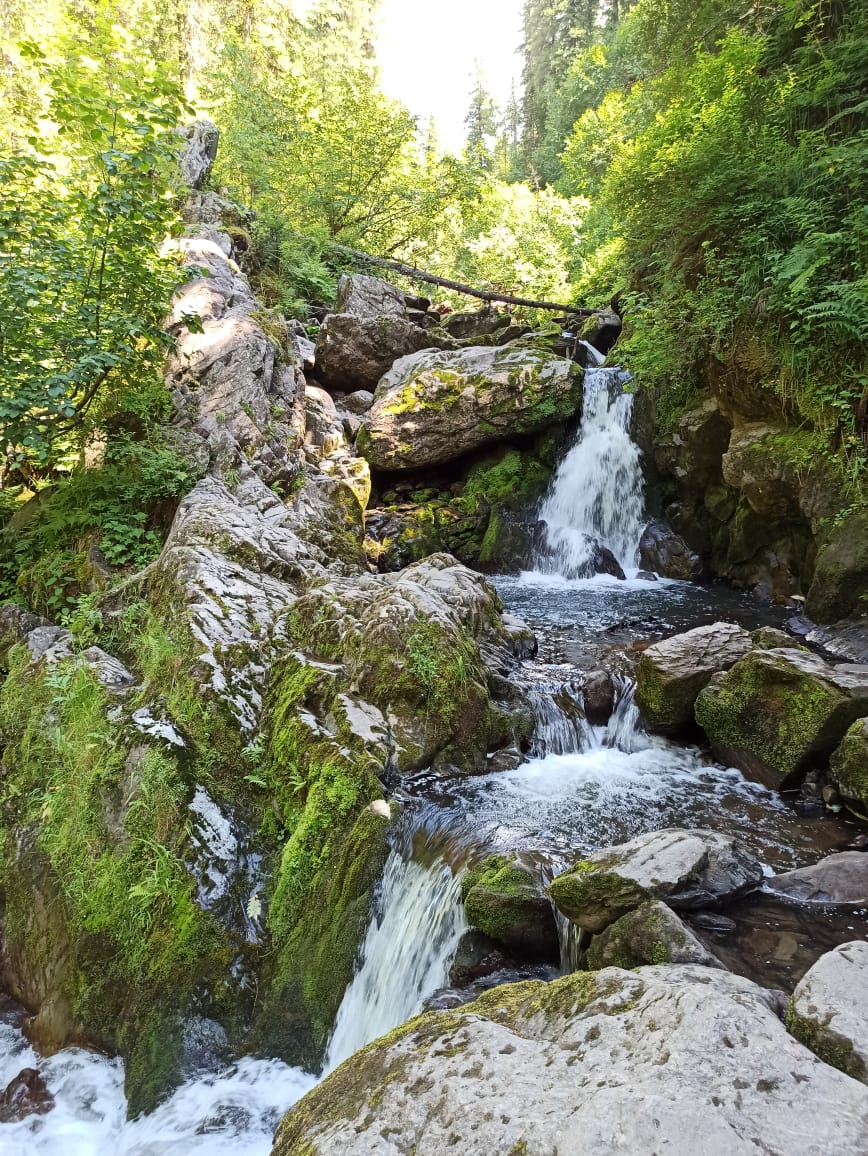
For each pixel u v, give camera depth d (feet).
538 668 20.16
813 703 13.82
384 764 14.02
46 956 13.42
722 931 9.58
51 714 16.85
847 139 23.85
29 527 24.09
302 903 12.78
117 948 12.67
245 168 49.16
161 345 24.43
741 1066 5.46
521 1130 5.30
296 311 45.32
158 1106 11.03
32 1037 12.87
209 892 12.69
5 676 19.51
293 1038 11.77
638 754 16.46
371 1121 6.20
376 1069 7.02
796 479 25.07
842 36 27.27
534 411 36.88
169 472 24.02
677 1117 4.91
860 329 20.86
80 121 20.27
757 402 27.09
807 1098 5.15
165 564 20.06
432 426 36.94
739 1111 5.05
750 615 25.93
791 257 22.30
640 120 47.34
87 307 21.21
